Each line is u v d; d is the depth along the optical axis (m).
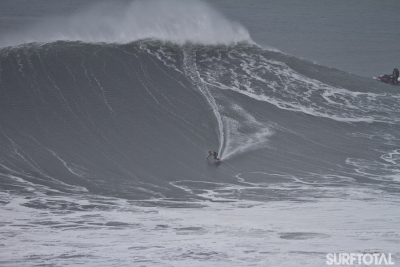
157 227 56.53
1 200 66.81
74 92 104.81
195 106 103.19
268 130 97.12
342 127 101.00
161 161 83.81
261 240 51.44
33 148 84.88
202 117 99.25
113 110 98.94
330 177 80.56
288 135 95.94
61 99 101.75
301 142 93.69
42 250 47.88
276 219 59.91
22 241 50.75
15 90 104.31
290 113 104.75
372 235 53.25
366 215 61.78
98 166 80.81
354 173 82.44
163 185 75.62
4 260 45.03
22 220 58.91
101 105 100.50
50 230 55.12
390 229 55.62
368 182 78.56
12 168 78.25
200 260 45.34
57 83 108.25
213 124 97.19
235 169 82.50
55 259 45.41
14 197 68.25
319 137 96.19
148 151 86.69
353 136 97.56
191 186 75.69
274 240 51.44
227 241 51.03
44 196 69.19
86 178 76.62
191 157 85.75
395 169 84.44
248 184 77.06
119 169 80.31
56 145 86.31
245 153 88.00
